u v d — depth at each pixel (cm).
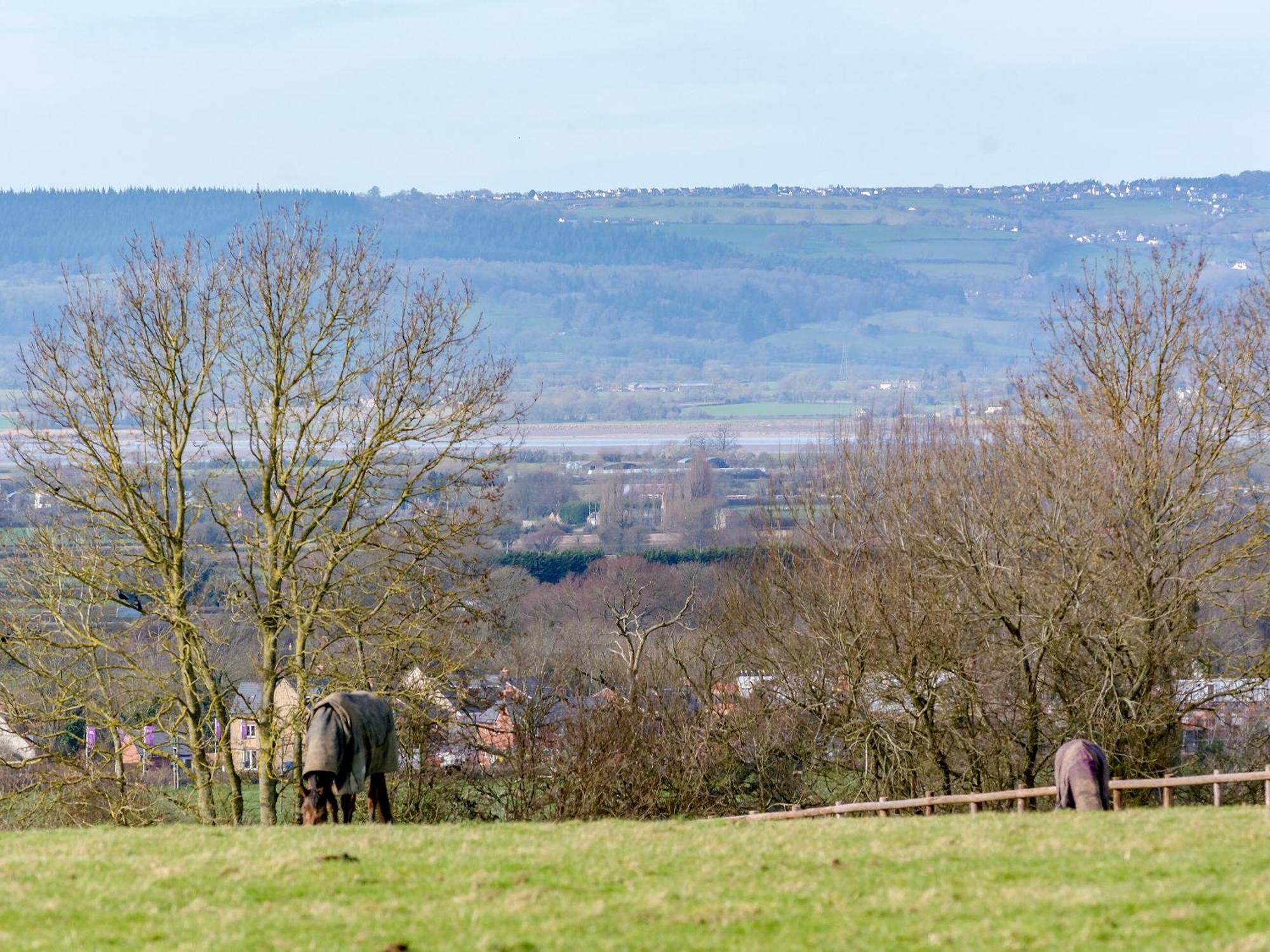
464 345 7556
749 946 2417
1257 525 7750
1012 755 8175
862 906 2691
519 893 2825
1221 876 2902
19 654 7238
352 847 3438
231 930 2566
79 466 6881
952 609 8138
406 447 7281
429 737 7925
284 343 7219
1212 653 7825
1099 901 2673
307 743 4294
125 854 3444
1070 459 8006
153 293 7219
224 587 7394
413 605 7250
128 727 6825
